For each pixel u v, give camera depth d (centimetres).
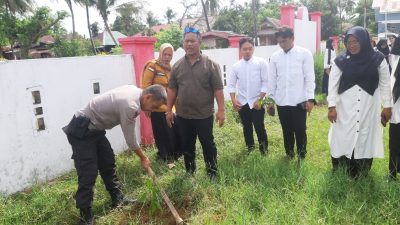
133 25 4538
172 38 1791
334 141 420
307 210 336
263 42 3325
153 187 369
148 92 348
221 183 406
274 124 727
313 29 1327
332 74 409
